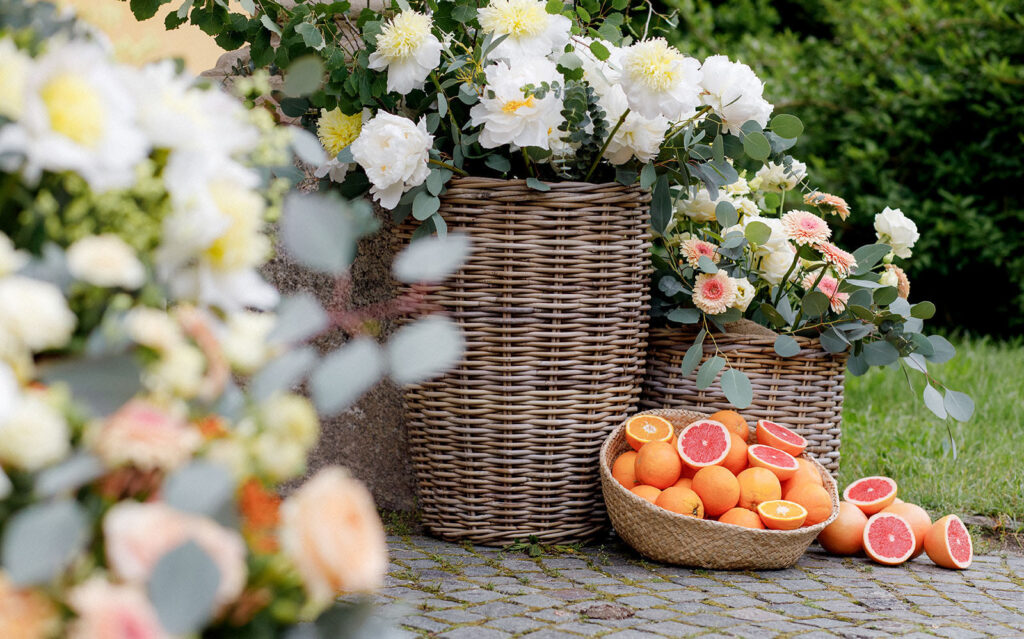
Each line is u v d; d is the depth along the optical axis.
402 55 2.50
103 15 1.23
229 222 1.12
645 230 2.72
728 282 2.74
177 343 1.05
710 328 2.86
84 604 0.87
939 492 3.29
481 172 2.65
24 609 0.89
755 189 3.22
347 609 1.10
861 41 6.48
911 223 3.05
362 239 2.92
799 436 2.76
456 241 1.13
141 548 0.89
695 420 2.81
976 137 6.34
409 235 2.64
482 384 2.60
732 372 2.71
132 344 1.04
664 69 2.39
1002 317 6.79
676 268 2.88
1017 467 3.52
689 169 2.65
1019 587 2.50
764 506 2.53
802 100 6.63
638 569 2.52
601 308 2.61
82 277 1.02
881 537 2.72
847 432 4.10
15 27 1.15
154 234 1.12
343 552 0.96
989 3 6.07
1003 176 6.19
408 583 2.32
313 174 2.76
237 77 2.87
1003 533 3.03
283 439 1.07
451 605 2.16
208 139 1.16
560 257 2.56
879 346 2.81
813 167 6.77
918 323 2.93
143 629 0.87
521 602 2.20
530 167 2.54
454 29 2.67
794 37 7.00
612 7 2.88
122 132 1.04
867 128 6.52
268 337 1.12
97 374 0.96
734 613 2.17
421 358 1.07
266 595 1.02
